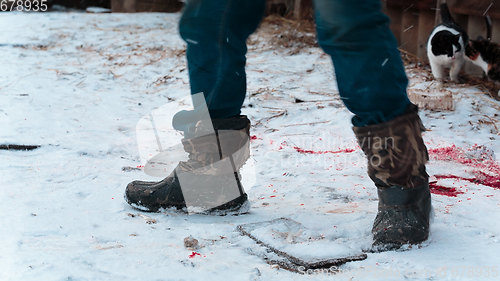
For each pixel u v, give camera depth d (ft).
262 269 4.28
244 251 4.71
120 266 4.13
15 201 5.80
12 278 3.81
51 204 5.80
